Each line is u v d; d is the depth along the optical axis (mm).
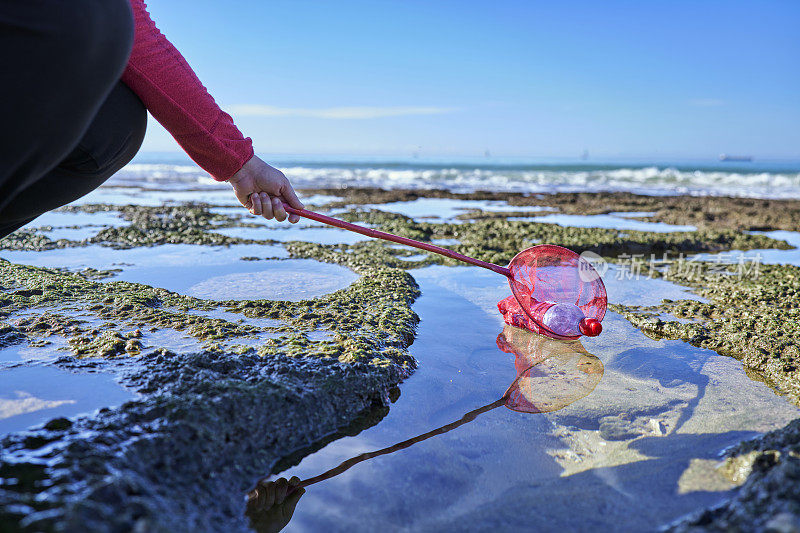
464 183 18203
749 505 1322
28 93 1341
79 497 1252
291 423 1899
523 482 1700
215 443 1656
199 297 3408
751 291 3738
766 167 36031
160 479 1484
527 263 3000
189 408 1732
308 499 1614
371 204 10078
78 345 2473
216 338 2596
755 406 2195
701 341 2918
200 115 1928
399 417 2117
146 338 2596
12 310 2945
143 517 1226
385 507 1575
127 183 15500
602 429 2027
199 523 1367
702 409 2170
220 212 7984
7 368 2223
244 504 1584
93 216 7168
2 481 1365
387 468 1775
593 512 1536
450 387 2365
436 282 4090
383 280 3785
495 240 5887
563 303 3004
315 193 12031
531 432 2008
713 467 1728
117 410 1785
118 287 3434
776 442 1675
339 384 2119
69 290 3318
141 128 1869
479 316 3316
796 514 1186
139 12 1787
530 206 10133
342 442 1943
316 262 4562
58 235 5695
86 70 1406
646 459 1811
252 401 1844
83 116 1485
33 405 1906
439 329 3066
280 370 2141
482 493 1644
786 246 6027
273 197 2254
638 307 3529
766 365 2570
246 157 2090
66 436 1625
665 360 2680
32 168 1492
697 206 10273
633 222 7992
